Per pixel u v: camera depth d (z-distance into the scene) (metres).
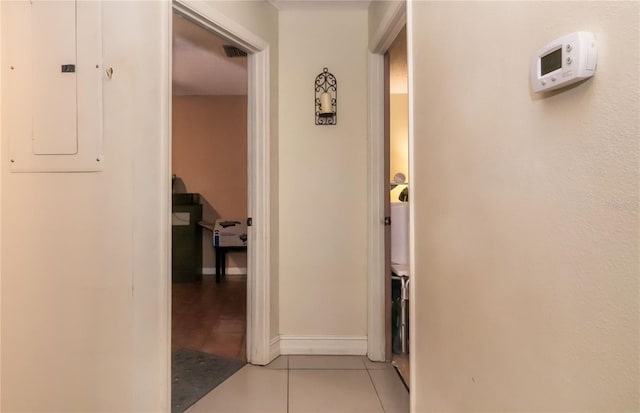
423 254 1.47
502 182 0.93
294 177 2.54
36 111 1.48
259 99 2.38
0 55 1.50
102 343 1.46
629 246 0.58
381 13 2.17
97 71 1.46
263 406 1.87
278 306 2.52
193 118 5.13
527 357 0.83
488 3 0.99
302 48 2.55
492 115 0.97
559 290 0.73
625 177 0.58
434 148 1.36
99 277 1.46
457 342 1.19
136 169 1.46
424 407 1.46
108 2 1.46
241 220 5.07
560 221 0.73
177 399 1.94
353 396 1.97
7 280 1.50
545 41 0.77
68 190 1.47
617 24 0.60
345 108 2.55
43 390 1.49
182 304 3.72
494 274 0.97
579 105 0.67
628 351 0.58
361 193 2.54
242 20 2.15
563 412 0.72
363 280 2.54
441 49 1.30
